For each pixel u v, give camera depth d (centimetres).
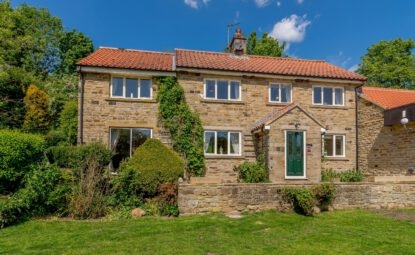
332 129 1958
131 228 995
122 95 1745
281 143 1648
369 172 1903
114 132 1723
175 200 1231
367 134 1934
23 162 1222
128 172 1284
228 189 1243
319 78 1934
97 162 1293
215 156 1797
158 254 760
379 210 1304
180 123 1775
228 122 1842
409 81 3703
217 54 2156
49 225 1038
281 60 2217
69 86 3177
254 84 1895
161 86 1769
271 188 1272
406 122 1589
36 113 2561
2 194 1184
